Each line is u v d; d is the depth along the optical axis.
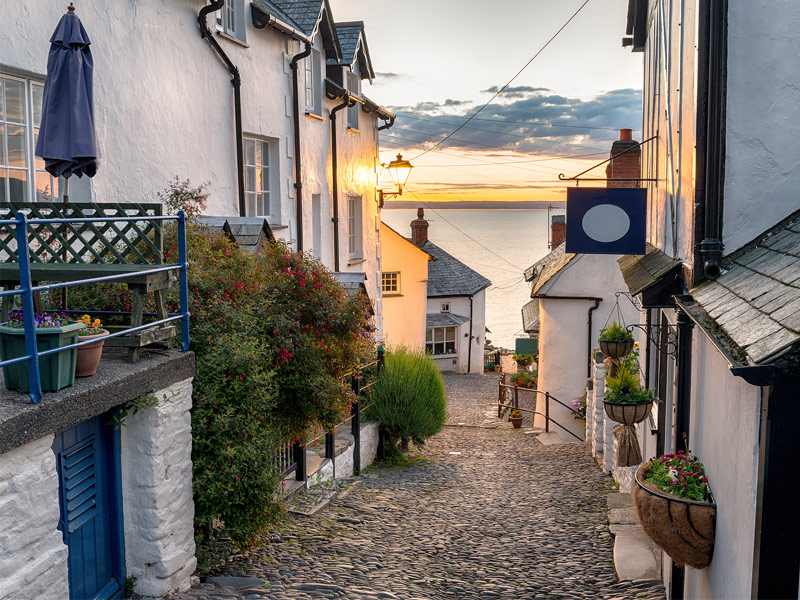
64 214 6.47
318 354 9.17
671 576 6.83
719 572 5.12
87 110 6.68
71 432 5.46
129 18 9.30
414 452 15.96
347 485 11.91
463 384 33.50
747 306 4.82
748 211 6.16
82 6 8.42
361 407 13.98
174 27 10.36
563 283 20.25
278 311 8.78
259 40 12.93
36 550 4.50
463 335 39.03
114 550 5.98
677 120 7.77
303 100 15.15
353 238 19.25
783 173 6.08
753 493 4.21
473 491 12.53
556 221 28.69
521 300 103.69
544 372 20.73
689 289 6.53
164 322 5.98
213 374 6.72
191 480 6.51
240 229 10.60
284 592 6.43
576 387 20.45
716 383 5.51
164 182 10.13
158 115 9.98
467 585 7.51
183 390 6.32
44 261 6.65
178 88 10.47
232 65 11.81
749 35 6.03
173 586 6.15
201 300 7.34
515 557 8.75
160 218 5.97
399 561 8.22
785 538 3.97
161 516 6.00
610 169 19.00
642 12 11.95
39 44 7.74
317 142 15.79
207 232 8.85
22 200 7.84
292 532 8.91
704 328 5.04
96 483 5.78
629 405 9.17
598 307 20.09
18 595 4.32
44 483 4.56
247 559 7.62
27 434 4.29
